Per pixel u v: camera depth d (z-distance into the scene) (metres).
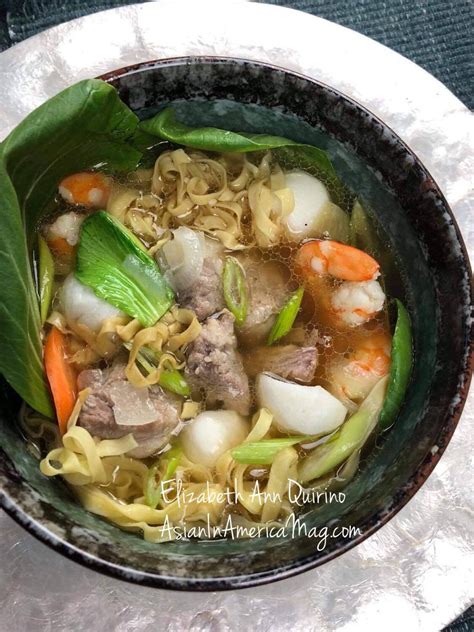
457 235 0.22
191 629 0.24
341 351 0.25
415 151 0.27
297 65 0.28
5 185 0.21
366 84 0.28
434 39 0.31
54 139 0.22
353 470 0.24
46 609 0.24
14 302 0.21
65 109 0.22
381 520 0.20
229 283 0.25
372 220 0.25
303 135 0.25
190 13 0.27
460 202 0.27
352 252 0.25
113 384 0.23
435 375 0.22
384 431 0.24
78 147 0.23
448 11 0.31
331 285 0.26
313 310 0.26
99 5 0.30
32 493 0.21
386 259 0.25
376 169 0.24
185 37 0.27
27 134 0.22
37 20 0.30
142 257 0.24
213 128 0.24
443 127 0.28
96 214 0.24
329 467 0.24
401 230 0.24
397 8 0.31
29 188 0.23
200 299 0.25
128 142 0.24
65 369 0.24
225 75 0.23
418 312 0.24
